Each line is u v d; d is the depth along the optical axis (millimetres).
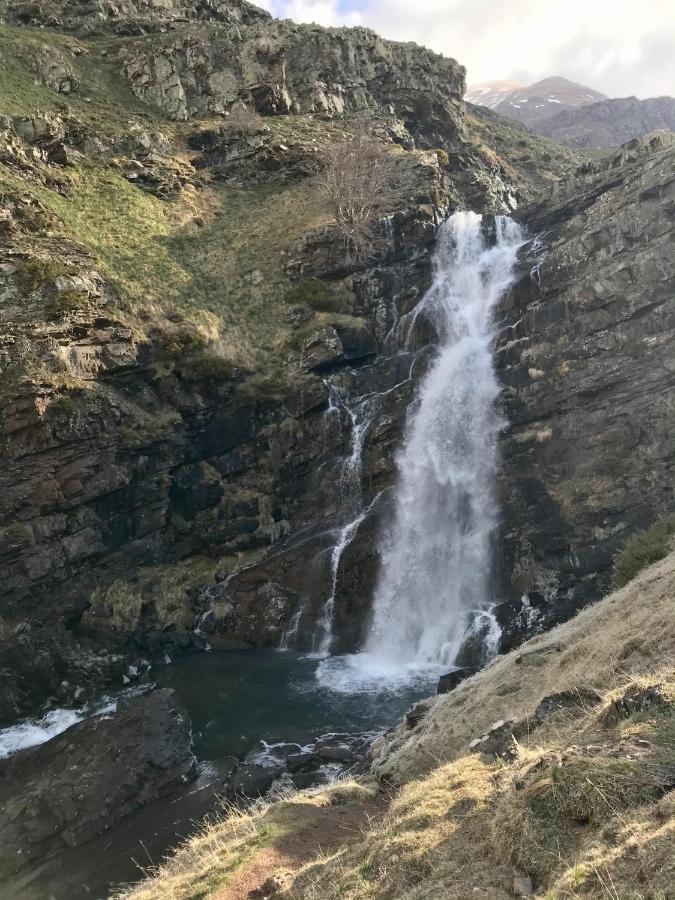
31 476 27047
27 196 36000
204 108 60812
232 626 30125
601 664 11688
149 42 64625
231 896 8188
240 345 38438
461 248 44781
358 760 17984
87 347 30500
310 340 38938
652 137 42844
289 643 29438
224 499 34375
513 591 28281
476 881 5930
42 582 26766
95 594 28438
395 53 74438
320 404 36812
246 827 10805
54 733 22234
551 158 90375
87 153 48812
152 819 16797
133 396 32312
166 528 32281
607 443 30453
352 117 65938
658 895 4281
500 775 7871
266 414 36625
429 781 8977
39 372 27797
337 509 34688
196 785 18078
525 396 33625
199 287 41156
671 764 5875
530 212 45688
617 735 6918
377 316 43250
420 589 30234
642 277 32594
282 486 35906
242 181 55312
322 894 7152
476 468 33125
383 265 45094
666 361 30562
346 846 8641
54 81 54781
